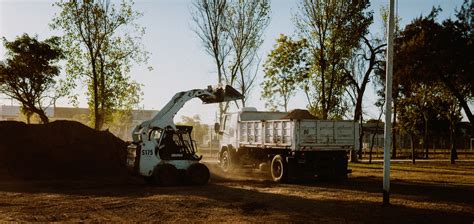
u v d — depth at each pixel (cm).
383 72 3884
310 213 1123
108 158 2283
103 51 3006
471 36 3047
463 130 7338
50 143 2194
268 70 3788
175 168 1775
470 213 1141
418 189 1700
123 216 1071
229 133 2467
